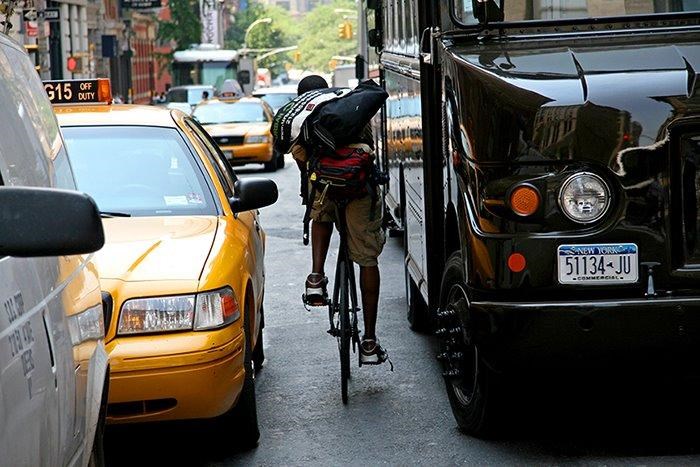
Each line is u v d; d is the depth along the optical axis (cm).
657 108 1053
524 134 1060
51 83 1525
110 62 12875
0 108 676
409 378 1504
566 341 1047
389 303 2020
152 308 1066
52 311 666
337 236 2981
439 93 1294
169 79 15962
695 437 1196
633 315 1038
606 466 1112
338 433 1274
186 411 1064
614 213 1056
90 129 1379
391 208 2139
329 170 1388
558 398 1338
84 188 1316
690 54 1104
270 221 3356
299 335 1802
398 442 1231
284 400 1421
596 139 1052
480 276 1074
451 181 1170
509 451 1176
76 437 721
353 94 1391
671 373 1073
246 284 1205
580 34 1191
